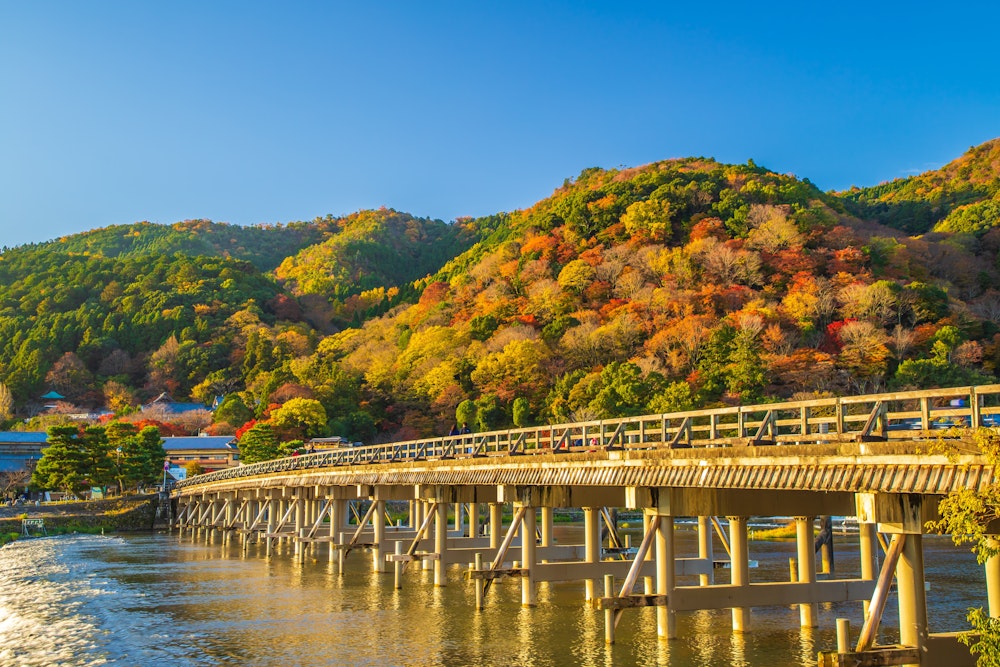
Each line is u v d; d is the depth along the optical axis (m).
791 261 121.19
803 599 24.41
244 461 102.94
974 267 125.88
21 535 79.19
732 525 24.47
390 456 41.50
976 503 12.88
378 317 178.38
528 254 149.62
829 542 37.06
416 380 122.75
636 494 22.92
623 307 118.38
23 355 161.88
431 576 43.47
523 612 31.78
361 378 132.38
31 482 93.81
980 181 173.25
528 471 27.16
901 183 195.88
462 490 36.25
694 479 19.80
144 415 139.38
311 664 24.98
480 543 46.50
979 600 32.88
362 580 42.41
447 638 27.64
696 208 147.00
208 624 31.25
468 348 124.25
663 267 127.31
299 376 133.25
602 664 23.67
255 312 188.00
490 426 104.94
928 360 91.50
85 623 31.98
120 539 75.06
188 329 176.00
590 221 153.25
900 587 15.66
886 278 117.56
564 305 126.69
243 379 159.62
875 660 15.08
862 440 15.62
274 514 73.00
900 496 15.55
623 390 90.75
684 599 22.80
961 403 79.00
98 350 170.38
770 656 24.14
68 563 53.53
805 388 90.06
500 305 134.88
